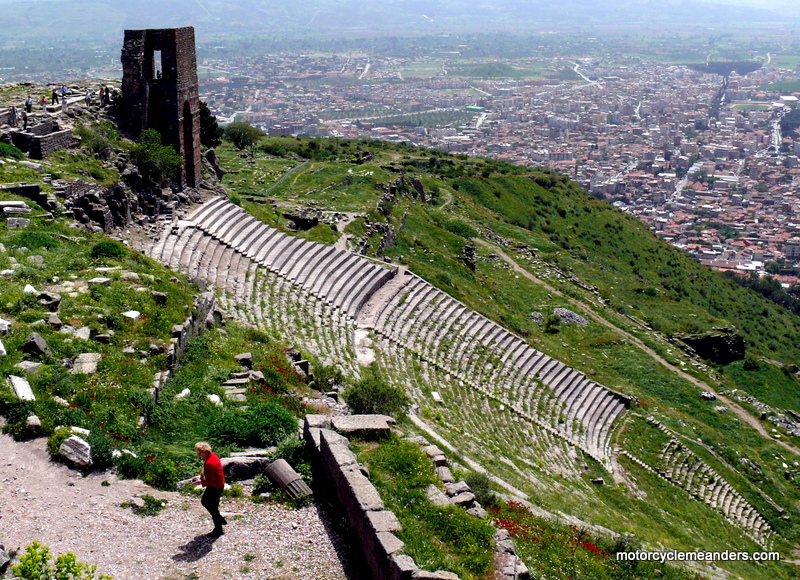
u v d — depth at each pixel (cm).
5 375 2219
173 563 1672
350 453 1991
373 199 7906
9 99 5312
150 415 2336
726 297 11244
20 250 3195
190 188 5256
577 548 2478
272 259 4769
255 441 2297
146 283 3234
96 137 4734
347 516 1859
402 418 3181
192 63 5438
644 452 5312
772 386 7406
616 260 11119
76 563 1570
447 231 8706
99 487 1912
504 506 2598
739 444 5928
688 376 6862
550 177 13762
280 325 4034
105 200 4203
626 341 7169
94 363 2441
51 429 2058
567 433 4975
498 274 8194
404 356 4600
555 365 5772
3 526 1697
